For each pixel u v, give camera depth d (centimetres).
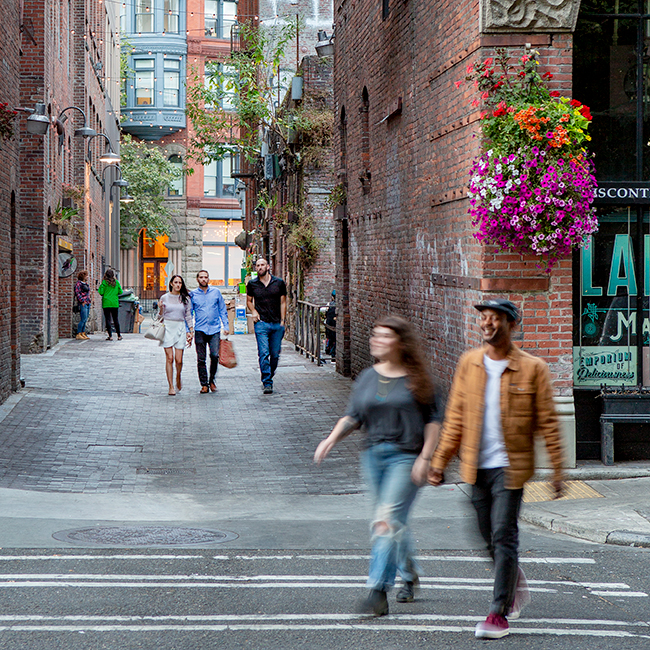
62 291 4175
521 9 1433
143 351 3444
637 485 1402
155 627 787
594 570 1007
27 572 945
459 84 1481
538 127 1365
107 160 4322
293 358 3272
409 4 1941
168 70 8362
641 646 755
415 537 1140
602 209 1554
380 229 2277
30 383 2472
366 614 823
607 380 1554
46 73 3341
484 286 1447
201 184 8538
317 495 1403
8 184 2166
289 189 4431
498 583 780
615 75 1564
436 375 1767
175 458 1644
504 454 791
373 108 2338
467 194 1520
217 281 8700
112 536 1112
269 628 788
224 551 1055
